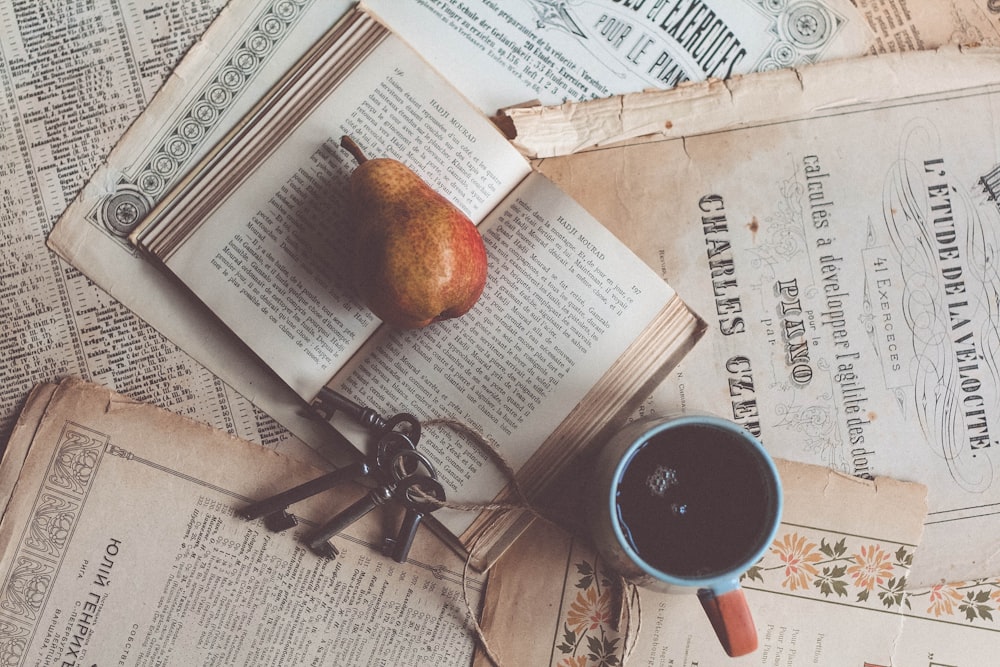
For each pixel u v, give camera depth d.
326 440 0.59
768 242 0.60
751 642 0.50
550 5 0.60
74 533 0.58
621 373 0.58
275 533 0.59
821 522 0.59
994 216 0.60
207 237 0.58
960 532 0.59
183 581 0.58
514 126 0.59
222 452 0.58
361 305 0.58
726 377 0.60
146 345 0.59
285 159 0.58
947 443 0.60
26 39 0.60
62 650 0.57
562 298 0.58
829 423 0.60
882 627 0.59
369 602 0.59
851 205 0.60
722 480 0.53
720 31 0.61
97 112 0.60
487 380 0.58
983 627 0.59
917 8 0.61
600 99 0.60
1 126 0.60
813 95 0.60
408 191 0.52
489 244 0.58
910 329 0.60
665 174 0.60
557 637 0.59
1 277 0.59
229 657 0.58
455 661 0.59
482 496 0.57
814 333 0.60
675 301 0.58
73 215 0.59
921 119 0.61
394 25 0.60
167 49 0.60
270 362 0.58
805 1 0.61
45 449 0.58
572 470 0.59
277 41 0.60
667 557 0.53
